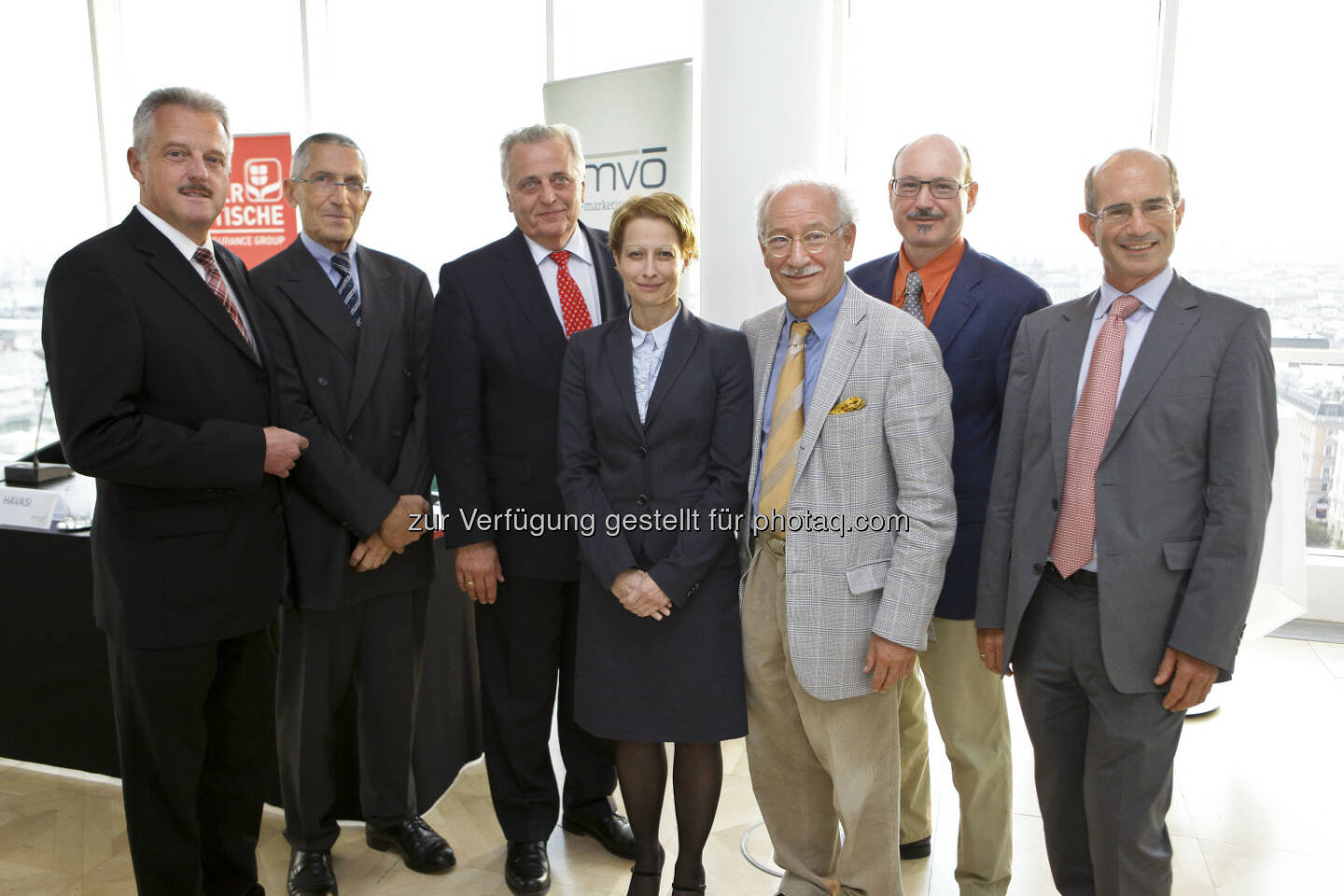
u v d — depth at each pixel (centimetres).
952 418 190
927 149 203
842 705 183
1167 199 158
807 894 203
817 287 177
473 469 220
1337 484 420
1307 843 254
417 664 243
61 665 269
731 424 192
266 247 489
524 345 218
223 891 214
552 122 412
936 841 256
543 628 228
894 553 177
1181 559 158
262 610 201
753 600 194
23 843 252
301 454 208
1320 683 360
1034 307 204
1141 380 161
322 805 229
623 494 193
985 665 192
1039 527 173
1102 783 171
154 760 192
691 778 201
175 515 186
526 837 235
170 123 183
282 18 503
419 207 493
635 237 188
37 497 270
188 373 187
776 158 349
